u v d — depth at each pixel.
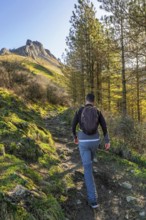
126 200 5.21
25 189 4.31
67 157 6.91
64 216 4.35
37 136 7.22
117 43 15.80
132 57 16.03
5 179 4.48
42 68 82.88
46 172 5.54
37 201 4.23
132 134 9.63
